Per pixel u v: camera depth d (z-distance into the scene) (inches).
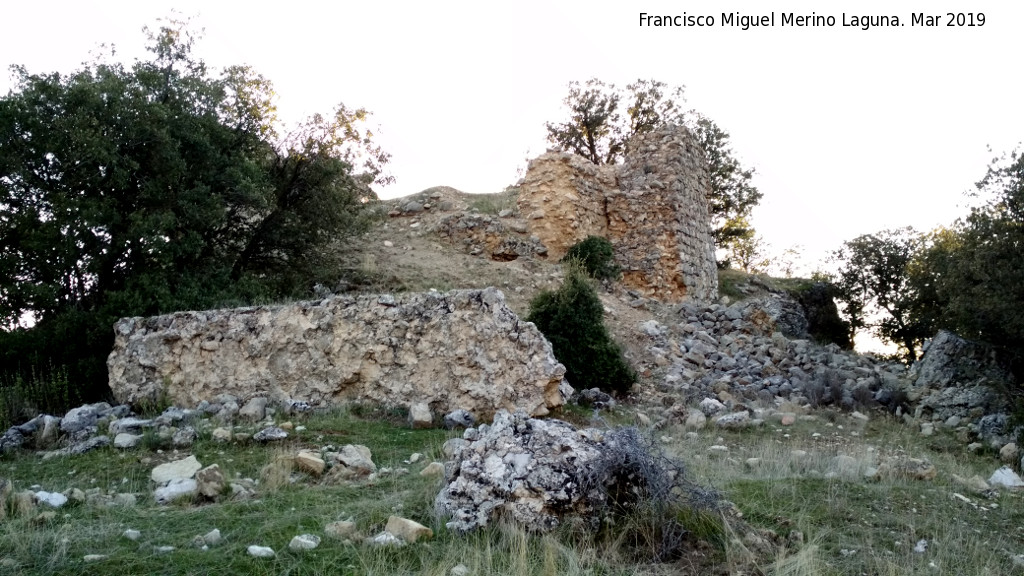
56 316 518.0
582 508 216.8
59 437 374.3
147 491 278.1
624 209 878.4
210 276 582.2
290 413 405.1
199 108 622.2
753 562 198.5
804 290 1095.0
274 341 442.0
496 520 215.9
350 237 825.5
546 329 529.7
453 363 412.5
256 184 620.7
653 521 213.3
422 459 319.0
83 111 533.0
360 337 429.7
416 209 966.4
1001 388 528.4
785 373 608.4
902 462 337.4
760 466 319.3
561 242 828.0
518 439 234.1
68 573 180.2
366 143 741.9
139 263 558.3
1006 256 536.7
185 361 452.4
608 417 446.6
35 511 235.3
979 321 553.3
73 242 514.6
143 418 410.6
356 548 200.4
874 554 210.7
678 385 547.8
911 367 676.1
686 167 895.1
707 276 917.2
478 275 735.1
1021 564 212.8
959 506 270.4
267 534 209.0
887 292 1082.7
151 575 179.3
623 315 690.2
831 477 292.4
